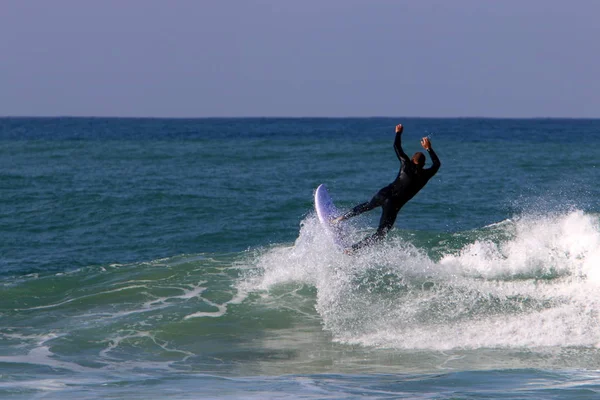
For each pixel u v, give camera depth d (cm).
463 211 8175
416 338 3416
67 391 2377
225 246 6506
